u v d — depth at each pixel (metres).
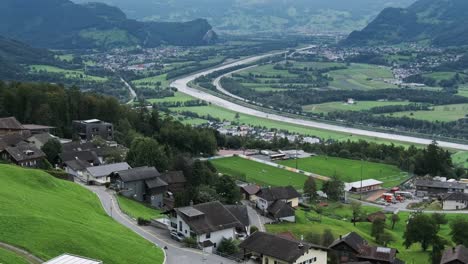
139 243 111.94
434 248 143.88
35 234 96.94
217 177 191.75
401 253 152.25
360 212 190.75
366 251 126.12
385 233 164.75
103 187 165.75
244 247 115.38
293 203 186.75
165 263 105.19
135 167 179.62
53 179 145.50
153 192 164.62
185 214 120.25
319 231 154.12
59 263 77.44
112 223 124.00
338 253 127.75
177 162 192.12
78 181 173.25
